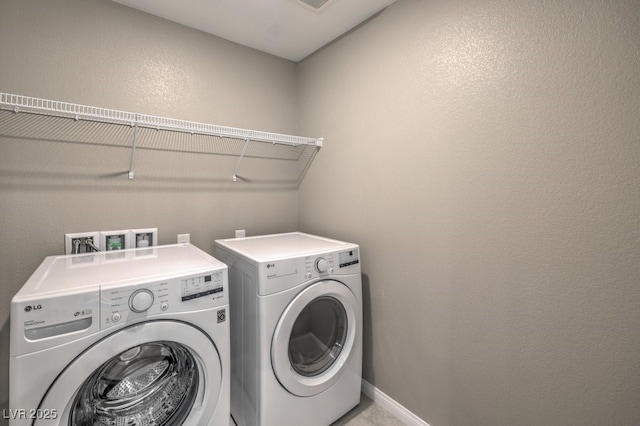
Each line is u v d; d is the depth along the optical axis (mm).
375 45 1688
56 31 1429
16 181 1367
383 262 1685
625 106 892
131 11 1628
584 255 984
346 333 1611
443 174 1381
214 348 1153
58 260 1326
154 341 1010
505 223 1176
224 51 1972
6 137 1342
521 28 1102
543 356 1087
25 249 1393
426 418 1480
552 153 1042
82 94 1495
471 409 1305
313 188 2207
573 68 985
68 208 1488
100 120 1504
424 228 1470
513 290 1161
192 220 1879
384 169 1660
